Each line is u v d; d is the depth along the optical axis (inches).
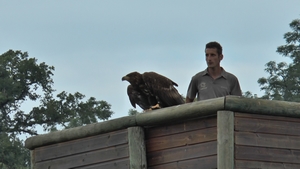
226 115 469.1
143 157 505.4
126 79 600.1
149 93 595.2
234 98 470.0
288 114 485.7
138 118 508.1
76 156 541.3
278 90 1454.2
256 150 474.0
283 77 1469.0
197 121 488.4
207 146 480.4
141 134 509.4
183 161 490.6
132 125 511.2
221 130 468.1
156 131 509.0
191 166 485.7
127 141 512.7
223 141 466.3
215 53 544.7
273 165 477.1
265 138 478.6
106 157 523.5
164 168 499.8
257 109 475.2
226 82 544.7
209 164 477.4
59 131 551.8
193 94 558.6
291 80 1446.9
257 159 472.4
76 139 543.5
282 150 482.6
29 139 568.1
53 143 557.6
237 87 547.5
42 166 561.6
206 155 479.5
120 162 515.2
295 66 1461.6
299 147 488.4
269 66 1456.7
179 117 489.7
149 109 581.6
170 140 500.1
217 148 469.4
